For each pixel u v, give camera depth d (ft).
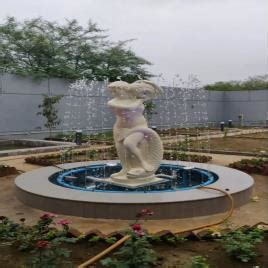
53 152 54.19
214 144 65.31
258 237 17.38
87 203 23.70
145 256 14.46
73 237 17.93
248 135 82.17
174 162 38.75
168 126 97.86
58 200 24.50
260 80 150.51
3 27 95.09
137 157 28.81
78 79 88.48
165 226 22.29
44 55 96.27
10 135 69.67
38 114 71.92
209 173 33.42
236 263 15.65
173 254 16.65
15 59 95.30
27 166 44.27
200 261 14.85
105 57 103.71
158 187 29.63
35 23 98.89
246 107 117.39
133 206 23.18
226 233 17.94
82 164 37.45
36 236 17.44
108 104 28.60
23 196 27.27
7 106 69.21
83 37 103.60
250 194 28.53
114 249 16.44
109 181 29.55
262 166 40.11
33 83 73.05
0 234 18.52
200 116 110.42
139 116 28.94
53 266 14.44
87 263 15.28
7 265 15.78
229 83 150.30
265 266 15.39
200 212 24.17
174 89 99.96
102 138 70.95
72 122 78.59
